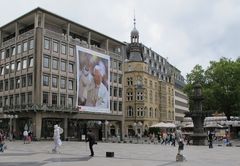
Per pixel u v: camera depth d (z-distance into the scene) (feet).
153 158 74.33
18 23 214.69
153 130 277.23
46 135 195.62
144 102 311.88
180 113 455.63
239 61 262.26
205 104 245.86
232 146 136.98
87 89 220.84
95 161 65.10
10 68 214.28
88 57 224.33
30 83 195.83
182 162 65.41
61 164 58.80
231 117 250.37
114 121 255.91
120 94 258.98
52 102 199.21
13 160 65.92
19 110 193.88
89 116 222.07
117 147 125.39
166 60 405.59
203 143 142.41
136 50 320.70
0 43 228.43
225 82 242.78
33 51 194.90
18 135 201.36
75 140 196.75
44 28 200.95
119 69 260.01
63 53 209.26
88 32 233.96
